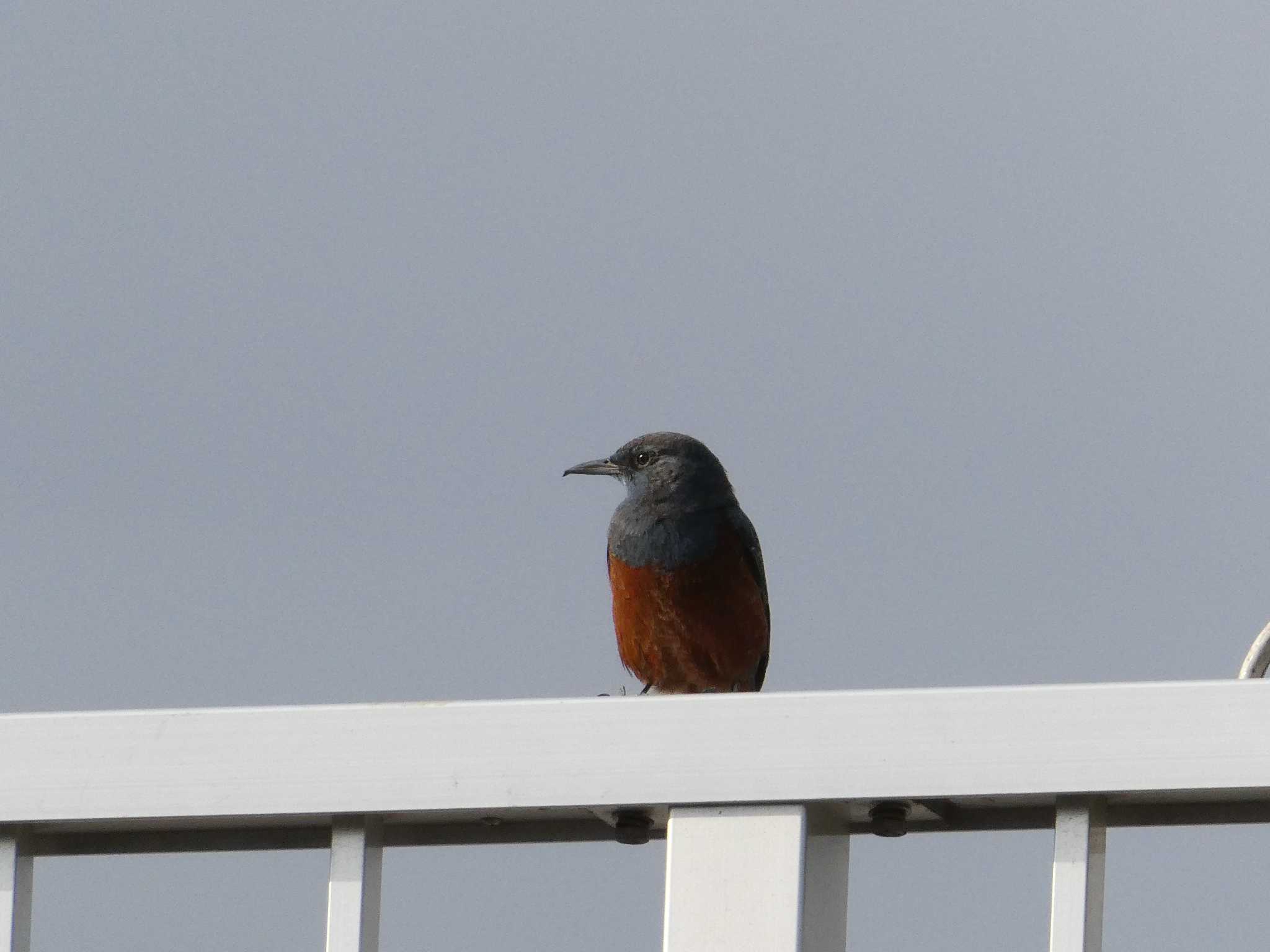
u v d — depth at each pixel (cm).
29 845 714
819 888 681
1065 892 645
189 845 729
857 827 725
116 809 686
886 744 654
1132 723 643
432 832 730
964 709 654
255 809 680
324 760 683
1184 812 678
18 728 696
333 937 676
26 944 709
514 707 679
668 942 651
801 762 657
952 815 704
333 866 684
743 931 648
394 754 680
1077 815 652
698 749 664
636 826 708
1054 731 646
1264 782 630
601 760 668
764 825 657
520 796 670
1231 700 639
